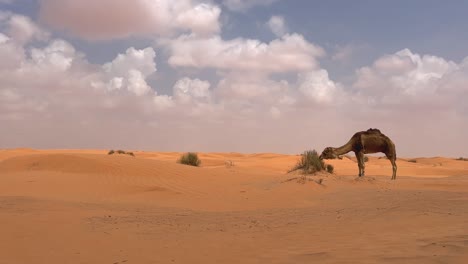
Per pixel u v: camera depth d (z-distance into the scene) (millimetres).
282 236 8445
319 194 17500
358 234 8305
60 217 10836
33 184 20297
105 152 69438
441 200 13617
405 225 9094
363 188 19141
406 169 43094
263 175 24156
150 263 6336
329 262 5934
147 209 13820
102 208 13648
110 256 6816
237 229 9508
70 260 6559
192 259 6547
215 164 49875
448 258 5762
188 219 11250
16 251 7082
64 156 26359
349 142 24688
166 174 23125
